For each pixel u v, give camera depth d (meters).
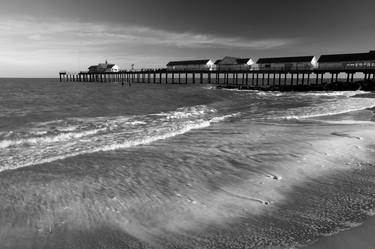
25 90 54.09
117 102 28.39
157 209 5.27
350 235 4.25
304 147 9.30
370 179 6.62
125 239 4.33
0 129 13.38
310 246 3.99
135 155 8.82
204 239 4.29
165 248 4.08
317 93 44.16
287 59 55.28
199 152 9.02
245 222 4.76
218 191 6.04
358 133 11.38
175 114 19.02
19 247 4.19
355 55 48.66
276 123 14.77
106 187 6.33
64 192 6.08
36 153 9.13
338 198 5.63
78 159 8.47
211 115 18.97
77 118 17.05
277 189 6.10
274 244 4.09
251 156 8.44
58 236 4.45
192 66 68.81
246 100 32.59
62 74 115.12
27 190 6.20
